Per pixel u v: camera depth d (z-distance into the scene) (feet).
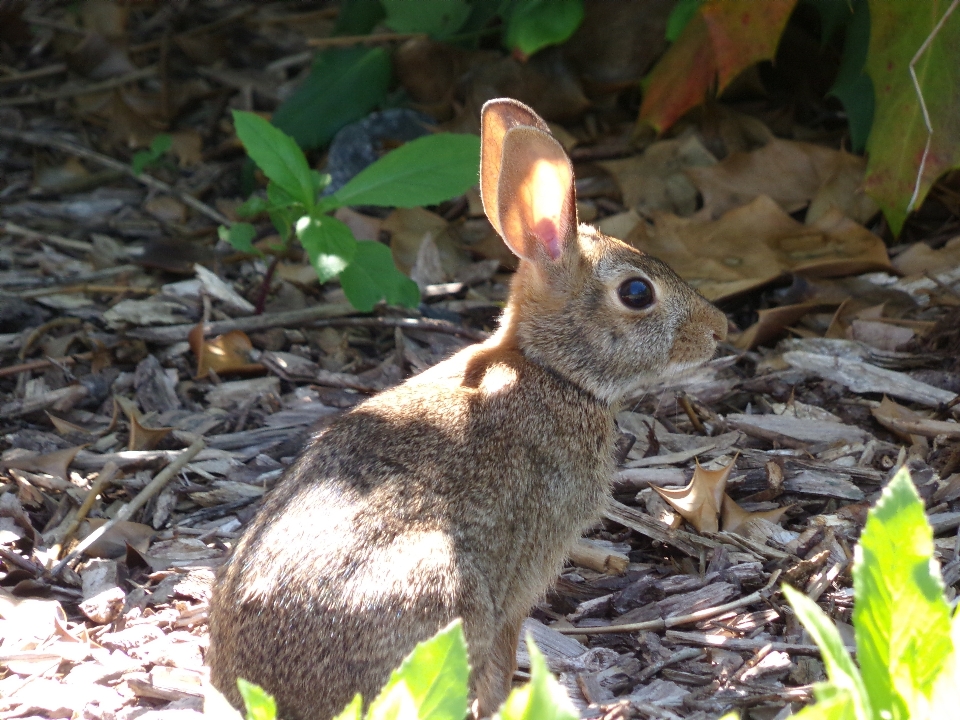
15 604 22.97
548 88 40.81
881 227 36.37
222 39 47.57
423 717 14.74
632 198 38.27
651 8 40.55
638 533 25.64
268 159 30.27
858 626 15.43
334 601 17.62
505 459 20.80
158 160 41.78
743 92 42.27
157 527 25.93
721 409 29.84
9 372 30.63
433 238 36.04
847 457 27.25
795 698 19.88
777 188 37.24
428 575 18.17
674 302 22.77
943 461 26.50
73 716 20.27
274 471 27.63
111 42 46.16
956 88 31.27
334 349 32.60
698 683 20.97
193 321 32.91
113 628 22.77
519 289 23.57
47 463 27.22
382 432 20.26
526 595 21.38
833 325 32.04
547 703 13.16
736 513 25.29
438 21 41.96
